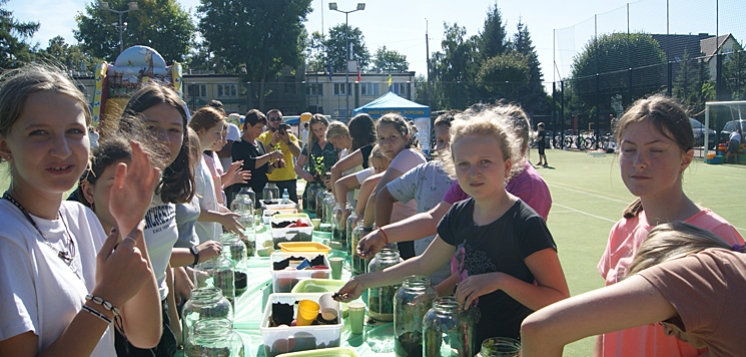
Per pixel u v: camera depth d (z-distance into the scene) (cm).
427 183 303
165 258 217
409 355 189
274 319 212
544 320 105
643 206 175
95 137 216
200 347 176
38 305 117
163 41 4691
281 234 381
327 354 188
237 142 567
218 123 383
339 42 7062
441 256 214
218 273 246
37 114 117
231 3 4025
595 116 2492
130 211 133
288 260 304
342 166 475
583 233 711
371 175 421
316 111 3000
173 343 221
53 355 114
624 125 172
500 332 186
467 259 193
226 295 248
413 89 3462
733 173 1352
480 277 173
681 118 164
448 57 5238
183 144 226
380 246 251
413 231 250
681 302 98
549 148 2791
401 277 219
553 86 2762
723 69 1827
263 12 4019
